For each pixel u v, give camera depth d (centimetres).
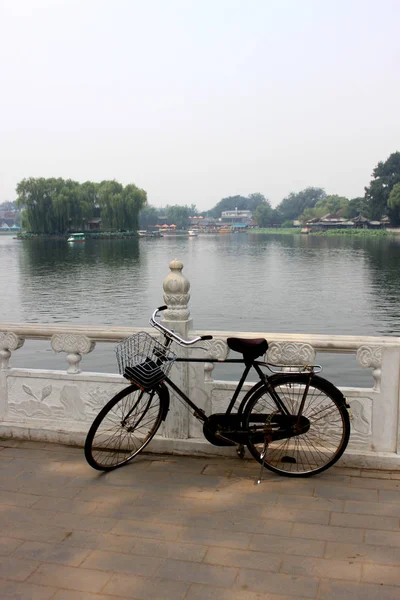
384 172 15025
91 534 297
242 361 362
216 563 268
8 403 436
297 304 3266
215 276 4972
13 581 257
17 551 282
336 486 346
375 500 328
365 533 292
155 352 360
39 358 1873
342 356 1842
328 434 371
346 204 19062
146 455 399
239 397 387
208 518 311
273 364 375
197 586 251
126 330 404
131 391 373
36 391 429
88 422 419
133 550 281
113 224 14412
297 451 371
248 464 380
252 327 2612
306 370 365
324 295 3622
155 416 398
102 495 341
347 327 2575
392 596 242
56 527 305
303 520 306
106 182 14700
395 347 358
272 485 350
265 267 5912
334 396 357
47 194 13675
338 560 269
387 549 277
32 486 354
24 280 4647
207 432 366
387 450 369
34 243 12156
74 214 14000
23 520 313
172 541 288
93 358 1848
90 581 257
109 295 3669
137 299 3469
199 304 3319
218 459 389
